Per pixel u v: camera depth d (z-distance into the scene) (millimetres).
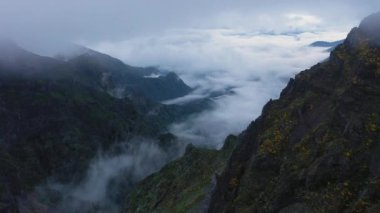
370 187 25750
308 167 30000
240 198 33969
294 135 35219
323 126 32344
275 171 33906
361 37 37844
